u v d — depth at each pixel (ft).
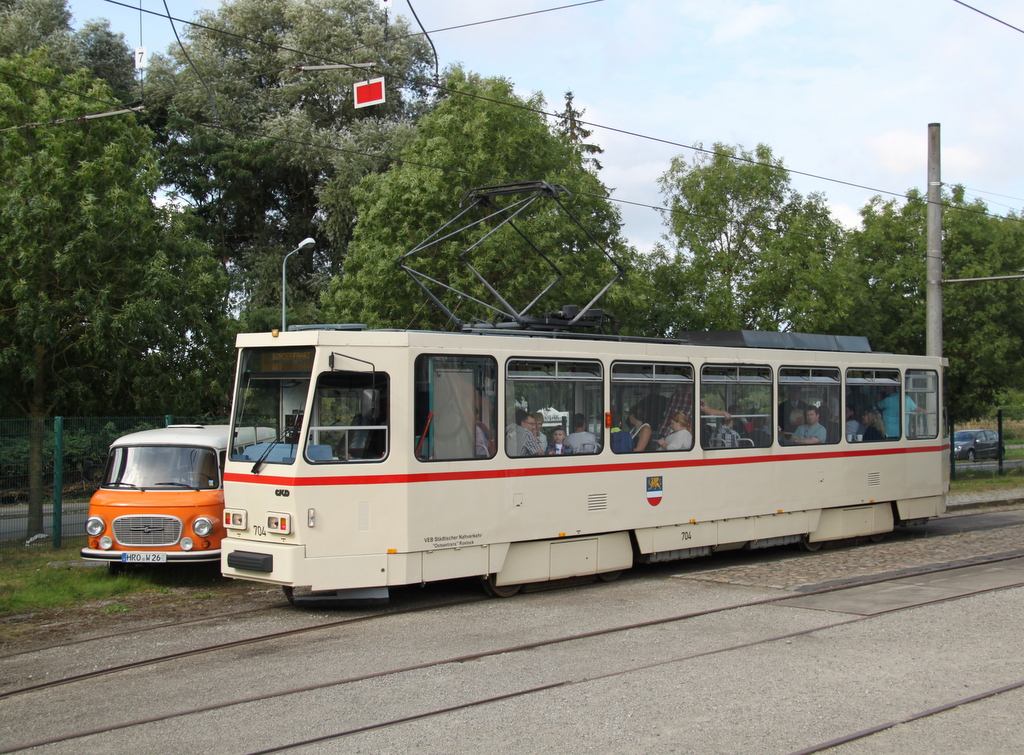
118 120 67.05
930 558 43.91
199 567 42.65
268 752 18.88
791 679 23.43
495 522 34.45
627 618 31.24
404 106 131.85
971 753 18.30
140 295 64.59
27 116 64.39
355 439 32.22
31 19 119.03
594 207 75.97
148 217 66.85
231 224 137.69
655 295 77.15
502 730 19.86
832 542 49.26
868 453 49.39
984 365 89.66
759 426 44.11
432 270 68.85
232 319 78.18
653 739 19.13
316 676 24.40
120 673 25.39
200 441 41.32
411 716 20.88
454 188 69.31
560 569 36.65
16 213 59.41
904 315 91.35
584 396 37.42
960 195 92.07
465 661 25.79
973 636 27.89
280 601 35.42
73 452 49.83
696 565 43.91
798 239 78.54
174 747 19.33
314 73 123.95
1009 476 102.12
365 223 74.49
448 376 33.63
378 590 32.45
